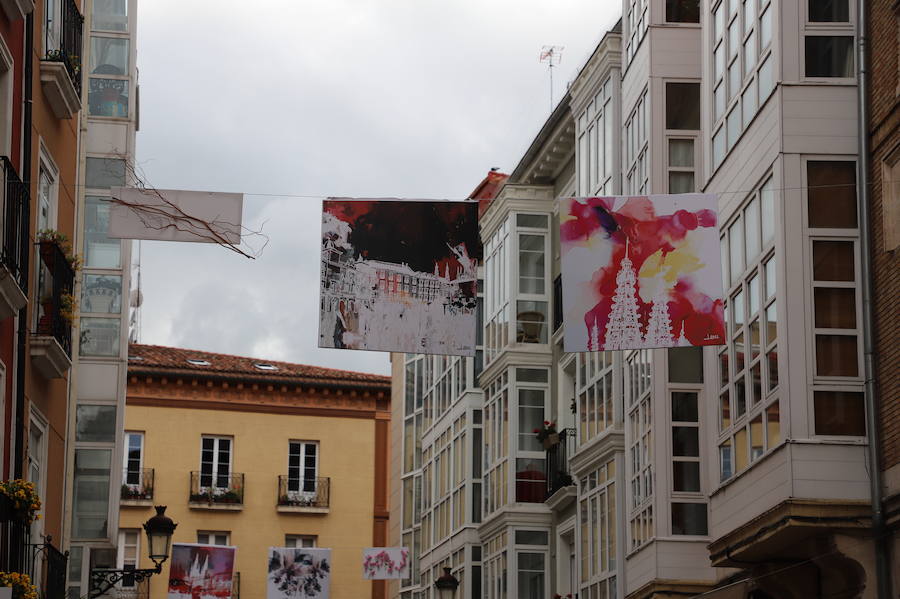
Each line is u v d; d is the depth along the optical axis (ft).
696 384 78.02
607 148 99.81
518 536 112.57
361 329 52.95
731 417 66.85
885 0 59.93
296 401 183.52
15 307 55.42
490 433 120.16
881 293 59.00
